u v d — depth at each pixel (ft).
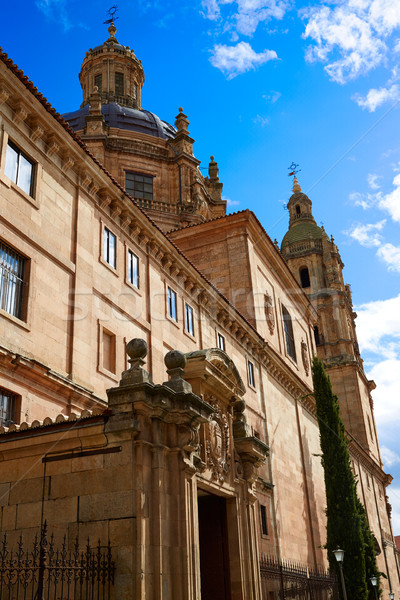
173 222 151.02
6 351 47.55
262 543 88.02
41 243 55.67
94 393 59.31
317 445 134.21
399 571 221.46
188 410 38.52
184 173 159.74
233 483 48.70
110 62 195.72
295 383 124.36
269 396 109.40
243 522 49.21
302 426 126.00
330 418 116.88
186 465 38.11
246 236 115.44
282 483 104.73
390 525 228.63
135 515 33.30
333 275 234.58
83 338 59.41
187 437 38.60
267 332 116.06
